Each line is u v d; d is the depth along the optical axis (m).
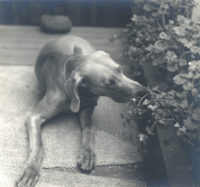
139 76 3.47
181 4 3.29
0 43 4.68
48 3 5.16
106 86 2.69
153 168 2.53
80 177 2.66
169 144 2.42
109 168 2.76
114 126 3.22
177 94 2.45
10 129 3.10
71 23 5.17
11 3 5.14
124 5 5.18
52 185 2.57
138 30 3.86
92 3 5.18
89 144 2.91
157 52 2.85
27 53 4.44
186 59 2.78
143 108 2.86
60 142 2.99
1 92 3.63
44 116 3.05
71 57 2.88
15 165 2.73
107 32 5.14
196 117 2.23
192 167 2.27
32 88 3.73
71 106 2.74
